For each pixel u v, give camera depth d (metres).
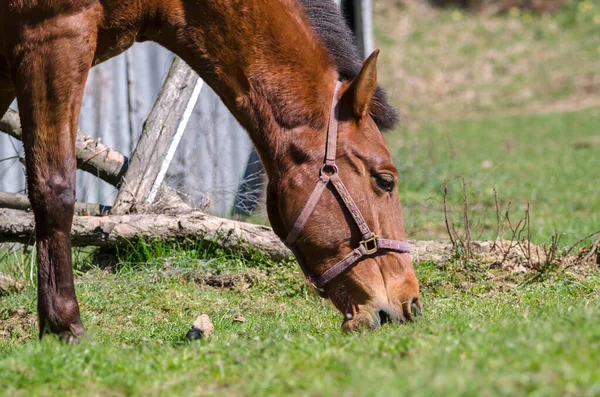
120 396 5.38
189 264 10.92
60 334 6.97
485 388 4.29
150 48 16.27
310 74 7.26
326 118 7.18
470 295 9.95
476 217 15.61
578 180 20.98
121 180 12.18
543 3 48.12
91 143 12.16
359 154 7.12
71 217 7.18
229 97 7.45
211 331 8.29
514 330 5.62
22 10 7.00
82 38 7.09
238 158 16.12
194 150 15.61
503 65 41.62
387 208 7.20
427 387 4.33
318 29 7.54
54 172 7.09
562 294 9.58
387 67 41.41
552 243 10.85
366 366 5.02
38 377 5.70
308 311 9.46
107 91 16.00
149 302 9.84
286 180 7.21
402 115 35.00
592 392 4.07
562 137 29.11
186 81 12.59
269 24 7.27
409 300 7.05
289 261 11.18
